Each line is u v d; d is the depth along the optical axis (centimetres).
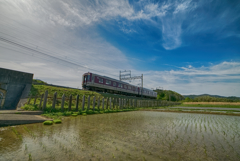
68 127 652
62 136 498
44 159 311
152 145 429
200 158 340
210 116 1332
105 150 377
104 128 657
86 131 586
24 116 784
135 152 368
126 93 3303
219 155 361
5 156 321
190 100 7119
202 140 497
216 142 475
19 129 582
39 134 516
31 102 1199
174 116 1286
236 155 363
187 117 1216
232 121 1004
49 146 395
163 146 422
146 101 2797
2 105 1263
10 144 402
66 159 314
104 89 2597
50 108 1085
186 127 743
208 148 413
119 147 403
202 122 942
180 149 399
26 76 1585
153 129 668
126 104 2131
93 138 487
